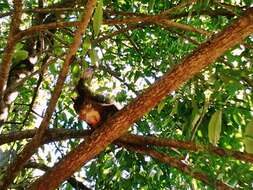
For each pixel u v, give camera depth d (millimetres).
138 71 5191
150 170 4793
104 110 3445
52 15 5230
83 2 4508
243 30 2725
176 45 4992
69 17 5180
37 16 5227
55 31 4883
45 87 6020
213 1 3865
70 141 5270
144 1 5164
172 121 4559
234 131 4273
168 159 3658
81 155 3160
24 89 6086
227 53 3699
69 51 2785
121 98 5062
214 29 4863
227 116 4102
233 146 4266
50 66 3811
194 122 3270
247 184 3924
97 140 3105
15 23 3070
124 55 5699
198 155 3857
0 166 4398
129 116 3008
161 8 5199
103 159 5027
